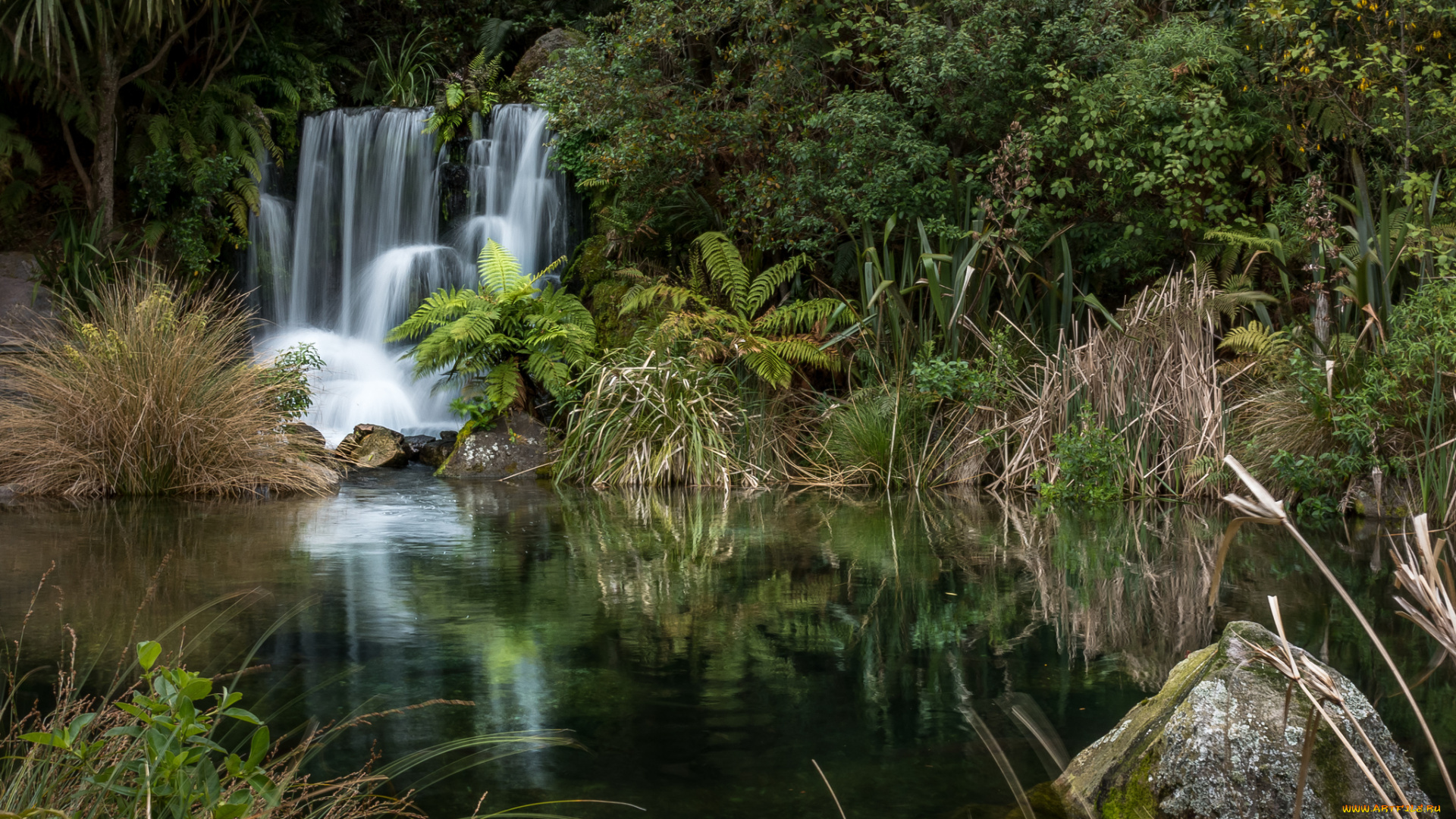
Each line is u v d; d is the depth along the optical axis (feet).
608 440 28.40
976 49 29.86
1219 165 30.04
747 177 33.04
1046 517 21.63
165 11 41.01
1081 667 10.73
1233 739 7.05
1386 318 23.32
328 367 38.88
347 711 9.36
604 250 37.35
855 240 31.19
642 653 11.31
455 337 31.48
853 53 33.88
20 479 24.07
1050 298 29.96
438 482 28.27
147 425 24.23
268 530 19.39
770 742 8.68
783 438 29.71
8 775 5.98
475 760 8.25
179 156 42.34
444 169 43.55
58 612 12.66
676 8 34.94
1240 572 15.58
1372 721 7.14
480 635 12.03
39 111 45.09
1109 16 30.83
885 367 29.58
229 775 5.62
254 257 43.88
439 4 58.23
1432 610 3.32
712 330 30.99
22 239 42.06
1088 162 30.63
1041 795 7.58
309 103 48.16
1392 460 20.94
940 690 10.02
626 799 7.53
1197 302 25.40
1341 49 28.19
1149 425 24.98
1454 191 27.04
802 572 15.83
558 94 37.91
